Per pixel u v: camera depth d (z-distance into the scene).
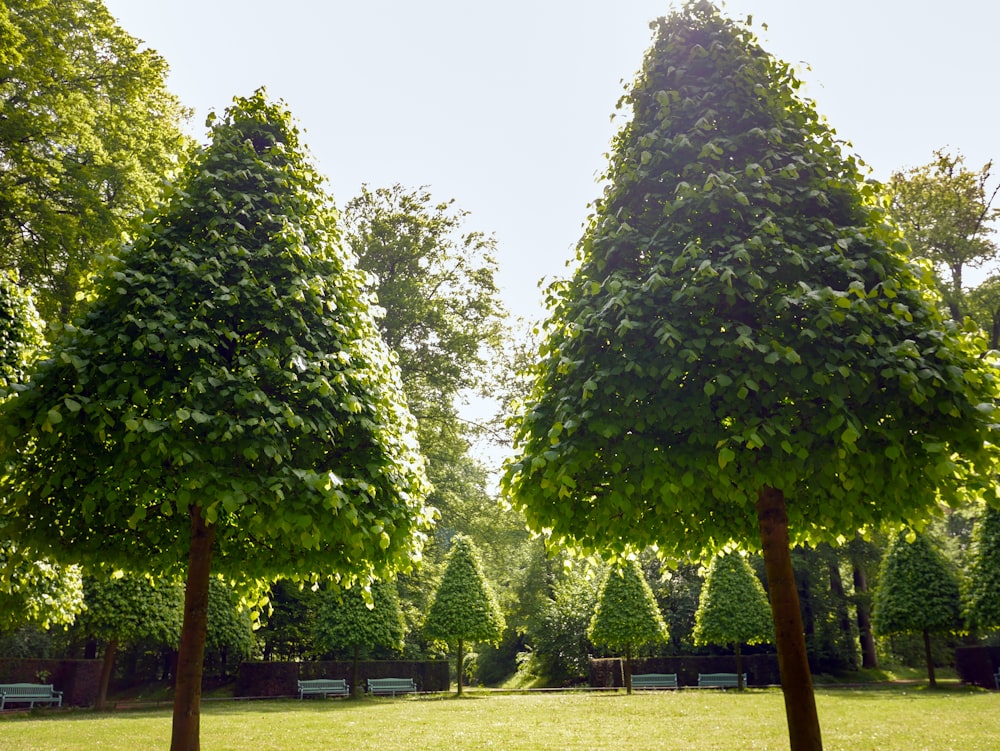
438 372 26.34
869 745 8.89
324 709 16.20
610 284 5.05
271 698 20.78
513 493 5.81
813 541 6.53
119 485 4.85
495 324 28.23
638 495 5.27
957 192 23.91
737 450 4.63
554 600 33.62
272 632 25.41
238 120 6.50
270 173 6.27
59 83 15.90
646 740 9.90
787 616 4.97
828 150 5.56
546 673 30.72
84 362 4.82
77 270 15.27
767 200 5.22
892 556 20.91
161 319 5.13
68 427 4.75
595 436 4.91
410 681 23.66
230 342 5.46
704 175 5.40
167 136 18.17
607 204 6.00
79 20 16.73
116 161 16.66
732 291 4.61
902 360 4.42
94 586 17.00
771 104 5.60
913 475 4.75
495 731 11.21
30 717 14.76
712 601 21.48
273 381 5.34
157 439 4.52
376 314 6.91
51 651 23.61
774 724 11.53
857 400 4.59
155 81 17.72
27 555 5.68
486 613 22.36
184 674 5.25
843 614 28.41
